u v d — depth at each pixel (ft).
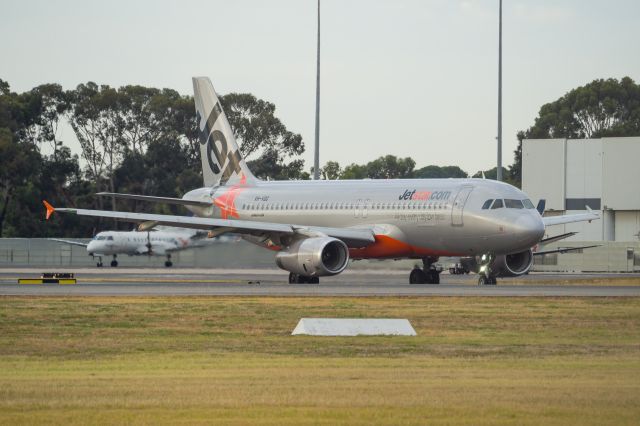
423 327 300.20
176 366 223.71
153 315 331.36
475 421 158.61
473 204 491.31
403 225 516.73
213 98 635.66
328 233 510.99
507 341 269.64
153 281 570.46
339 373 211.20
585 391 185.57
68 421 159.22
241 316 327.88
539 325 303.89
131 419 160.45
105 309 349.20
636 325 303.89
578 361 230.68
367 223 531.50
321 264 486.38
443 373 211.00
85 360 235.81
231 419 160.25
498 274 511.81
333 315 328.49
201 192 631.97
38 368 221.46
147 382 198.39
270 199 587.68
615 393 183.11
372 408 168.86
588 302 370.12
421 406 170.50
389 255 526.16
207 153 638.94
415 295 400.88
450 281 586.45
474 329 295.28
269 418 160.97
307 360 233.96
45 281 545.44
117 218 512.63
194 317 325.83
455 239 498.69
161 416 162.71
